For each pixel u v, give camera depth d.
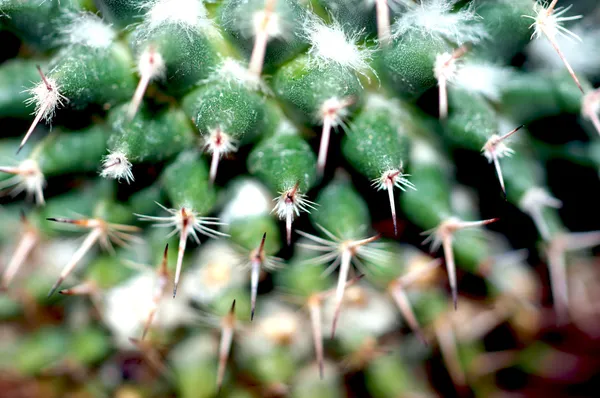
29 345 0.14
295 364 0.14
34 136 0.13
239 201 0.12
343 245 0.12
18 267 0.14
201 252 0.13
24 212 0.14
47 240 0.14
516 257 0.14
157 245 0.13
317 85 0.12
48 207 0.13
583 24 0.14
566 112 0.13
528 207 0.13
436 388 0.15
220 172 0.12
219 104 0.12
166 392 0.14
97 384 0.14
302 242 0.13
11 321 0.15
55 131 0.13
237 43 0.12
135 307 0.13
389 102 0.13
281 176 0.12
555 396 0.15
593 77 0.14
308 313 0.13
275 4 0.12
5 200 0.13
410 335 0.14
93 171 0.13
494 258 0.14
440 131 0.13
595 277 0.16
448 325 0.14
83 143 0.12
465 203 0.13
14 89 0.13
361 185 0.12
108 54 0.12
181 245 0.12
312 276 0.13
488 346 0.15
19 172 0.12
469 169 0.13
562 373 0.15
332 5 0.12
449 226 0.12
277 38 0.12
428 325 0.14
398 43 0.12
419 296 0.14
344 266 0.12
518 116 0.13
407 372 0.14
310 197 0.12
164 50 0.12
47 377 0.14
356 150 0.12
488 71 0.13
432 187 0.13
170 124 0.12
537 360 0.15
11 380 0.15
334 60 0.12
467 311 0.14
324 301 0.13
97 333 0.14
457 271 0.14
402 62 0.12
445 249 0.12
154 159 0.12
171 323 0.13
